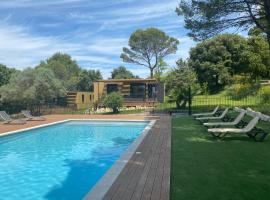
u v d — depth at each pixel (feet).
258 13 49.49
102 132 56.34
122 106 95.04
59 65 227.40
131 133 55.06
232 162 25.90
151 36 191.21
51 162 33.37
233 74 120.98
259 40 85.56
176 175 22.35
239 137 38.58
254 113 40.93
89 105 113.29
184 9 58.13
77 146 42.83
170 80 82.33
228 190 18.90
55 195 22.61
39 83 103.65
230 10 52.16
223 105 85.46
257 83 90.79
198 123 54.70
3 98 101.50
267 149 31.07
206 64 119.44
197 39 60.03
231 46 122.42
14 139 48.85
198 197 17.76
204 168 24.13
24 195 22.62
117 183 20.57
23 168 30.83
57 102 110.63
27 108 92.22
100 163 32.71
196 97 110.11
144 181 20.98
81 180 26.48
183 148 32.30
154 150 31.60
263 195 17.98
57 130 59.21
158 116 73.61
